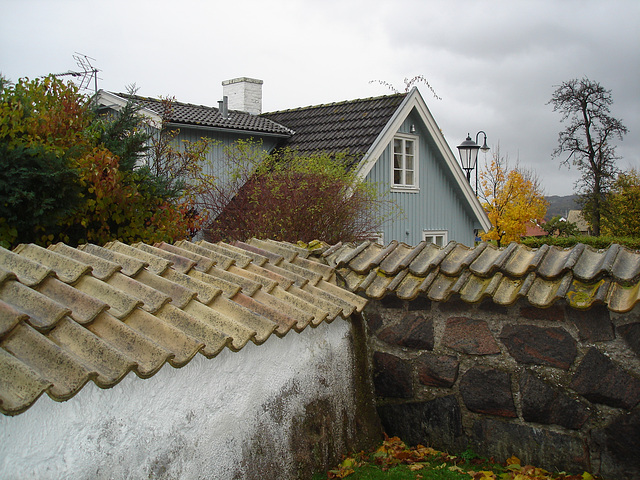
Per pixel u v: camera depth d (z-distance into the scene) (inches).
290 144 619.2
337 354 148.0
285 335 128.8
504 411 142.5
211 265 150.4
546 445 137.1
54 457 79.6
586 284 131.8
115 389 88.7
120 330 99.6
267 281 148.7
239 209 413.4
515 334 141.5
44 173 224.8
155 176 300.4
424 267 156.3
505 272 143.6
